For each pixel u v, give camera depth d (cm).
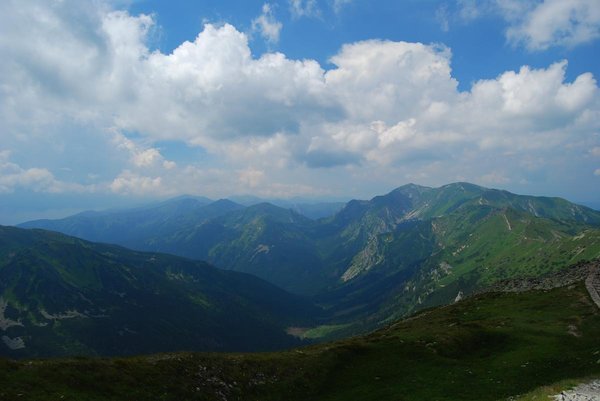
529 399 4125
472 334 7619
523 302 9688
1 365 4131
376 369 6531
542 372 5738
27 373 4122
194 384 5206
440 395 5319
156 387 4819
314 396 5822
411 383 5869
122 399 4319
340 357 6962
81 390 4188
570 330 7306
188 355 5884
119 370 4853
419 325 9494
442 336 7606
